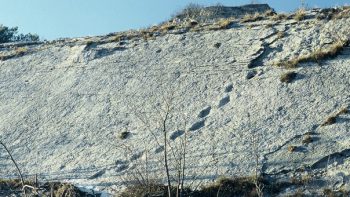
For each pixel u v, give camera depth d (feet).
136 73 68.33
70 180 53.21
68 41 80.18
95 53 74.33
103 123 61.21
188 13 93.04
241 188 47.39
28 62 77.30
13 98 69.92
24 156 58.65
